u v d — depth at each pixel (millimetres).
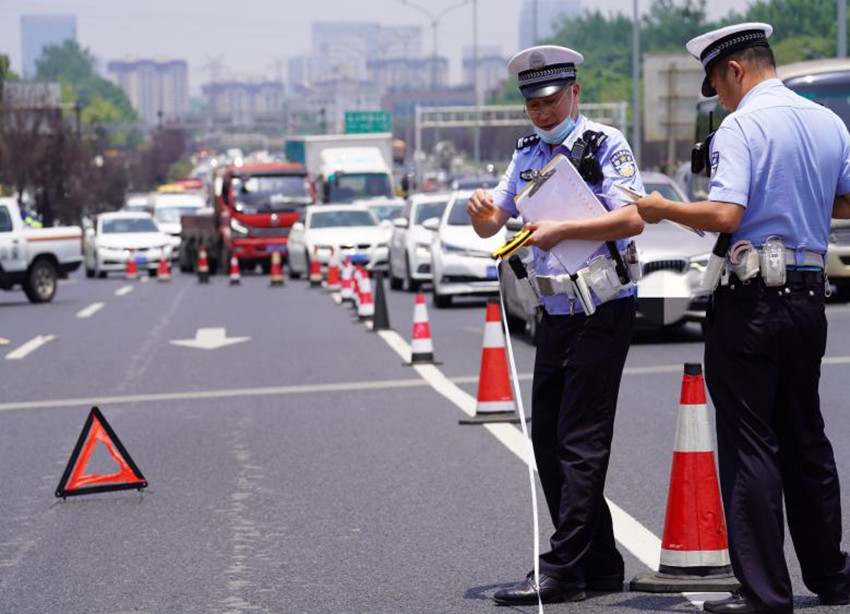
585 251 14539
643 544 17281
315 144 127812
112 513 20203
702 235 13852
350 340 44219
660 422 26531
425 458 23609
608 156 14523
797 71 54188
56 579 16719
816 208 13617
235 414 29188
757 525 13555
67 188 189375
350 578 16312
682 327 43781
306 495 20984
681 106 122250
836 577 14336
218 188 103125
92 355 41875
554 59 14555
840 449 23172
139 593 15977
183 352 42000
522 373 34188
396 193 124625
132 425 28078
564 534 14789
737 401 13695
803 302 13594
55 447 25875
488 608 14852
